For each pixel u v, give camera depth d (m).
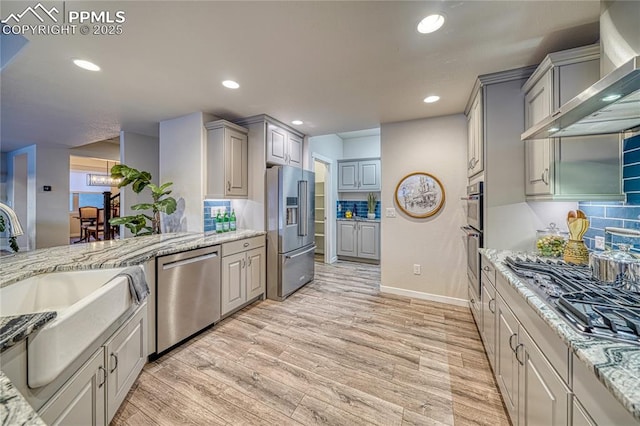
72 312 1.01
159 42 1.68
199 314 2.37
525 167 2.01
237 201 3.46
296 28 1.55
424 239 3.28
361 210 5.77
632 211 1.43
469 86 2.33
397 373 1.88
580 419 0.78
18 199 5.72
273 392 1.69
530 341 1.13
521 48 1.76
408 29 1.57
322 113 3.07
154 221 3.10
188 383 1.77
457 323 2.64
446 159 3.14
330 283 3.99
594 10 1.41
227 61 1.92
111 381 1.35
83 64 1.94
